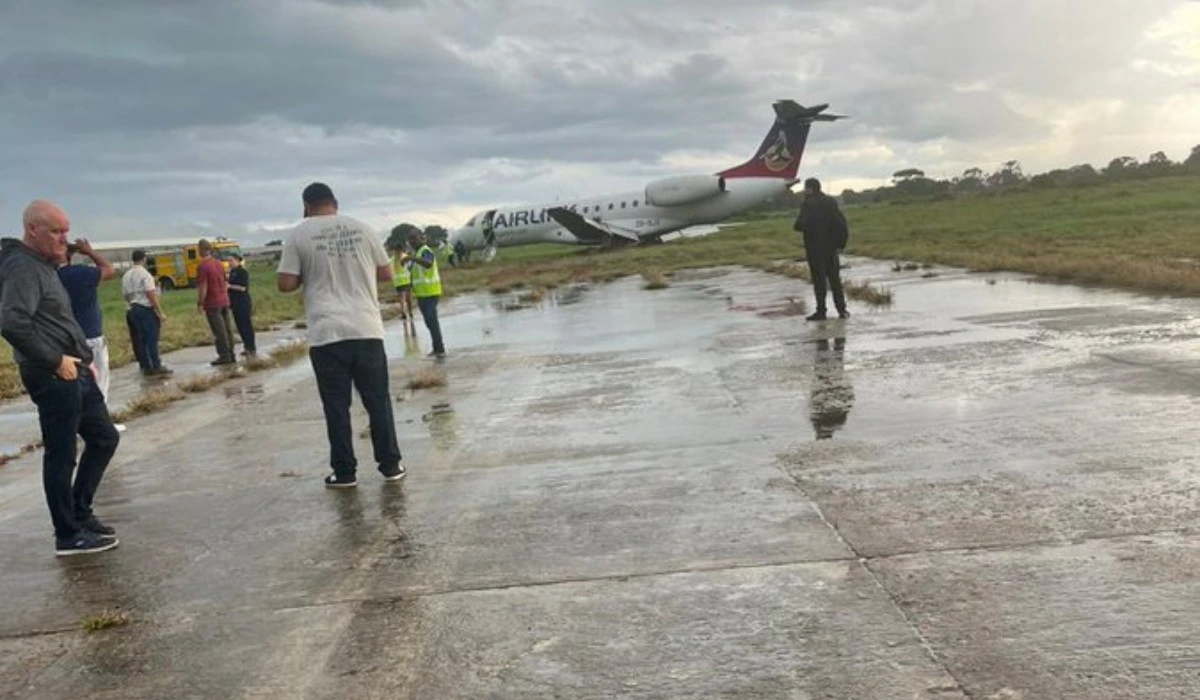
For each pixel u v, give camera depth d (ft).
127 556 16.37
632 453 20.72
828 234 42.19
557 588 13.03
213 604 13.56
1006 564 12.44
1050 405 21.65
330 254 19.93
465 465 21.01
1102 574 11.85
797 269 79.46
